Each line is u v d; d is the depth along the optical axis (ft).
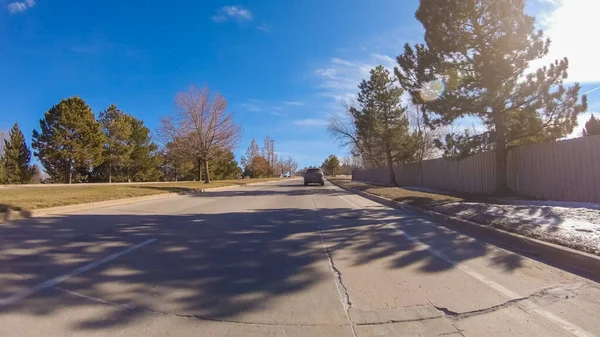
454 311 14.32
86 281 17.37
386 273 19.26
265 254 23.11
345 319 13.67
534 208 35.53
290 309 14.55
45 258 21.39
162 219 38.01
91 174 185.47
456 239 27.63
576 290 16.21
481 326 13.01
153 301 15.14
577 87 47.88
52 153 147.74
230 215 41.78
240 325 13.11
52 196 52.90
